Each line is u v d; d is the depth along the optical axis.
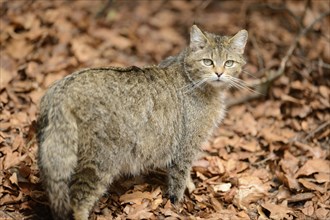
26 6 9.14
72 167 4.69
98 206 5.44
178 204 5.81
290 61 8.76
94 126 4.78
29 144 6.20
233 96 8.19
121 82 5.02
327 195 6.11
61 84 4.76
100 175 4.94
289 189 6.27
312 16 9.70
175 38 9.89
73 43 8.30
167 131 5.47
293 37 9.59
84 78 4.82
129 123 5.02
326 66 8.44
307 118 7.84
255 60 9.03
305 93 8.16
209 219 5.48
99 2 10.54
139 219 5.32
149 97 5.23
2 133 6.21
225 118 7.83
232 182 6.33
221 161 6.70
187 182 6.04
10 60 7.64
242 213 5.71
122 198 5.63
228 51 5.93
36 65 7.64
